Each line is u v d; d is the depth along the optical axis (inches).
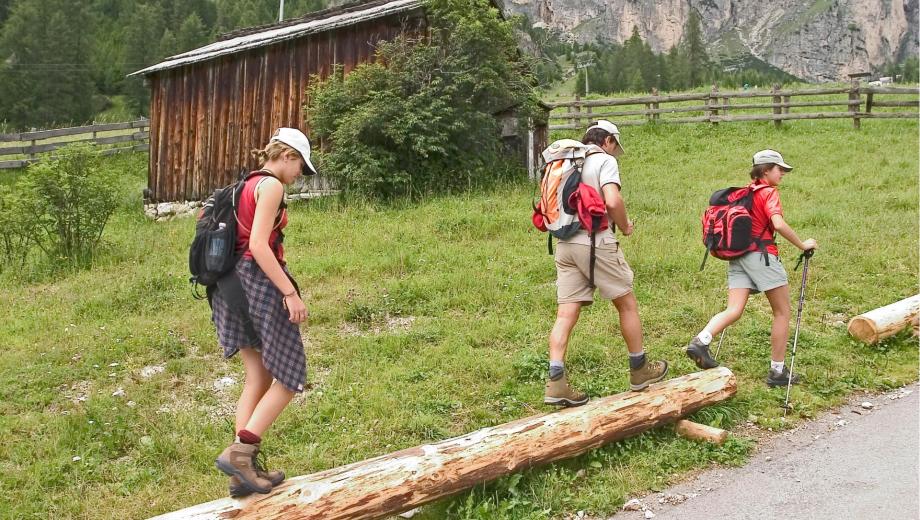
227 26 3442.4
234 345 142.9
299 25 637.3
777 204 215.8
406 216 444.1
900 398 218.2
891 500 160.7
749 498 165.8
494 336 261.6
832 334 264.8
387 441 194.5
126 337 277.6
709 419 201.6
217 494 172.2
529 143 572.4
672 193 522.0
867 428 198.5
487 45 510.3
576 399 185.0
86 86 2714.1
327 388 224.7
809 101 960.9
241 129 598.2
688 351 212.2
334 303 299.9
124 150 1026.1
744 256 217.8
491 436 165.9
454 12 501.7
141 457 192.1
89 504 171.0
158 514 166.7
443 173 507.2
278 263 139.6
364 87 508.1
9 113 2504.9
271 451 191.3
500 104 537.6
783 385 222.5
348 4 623.5
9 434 205.2
